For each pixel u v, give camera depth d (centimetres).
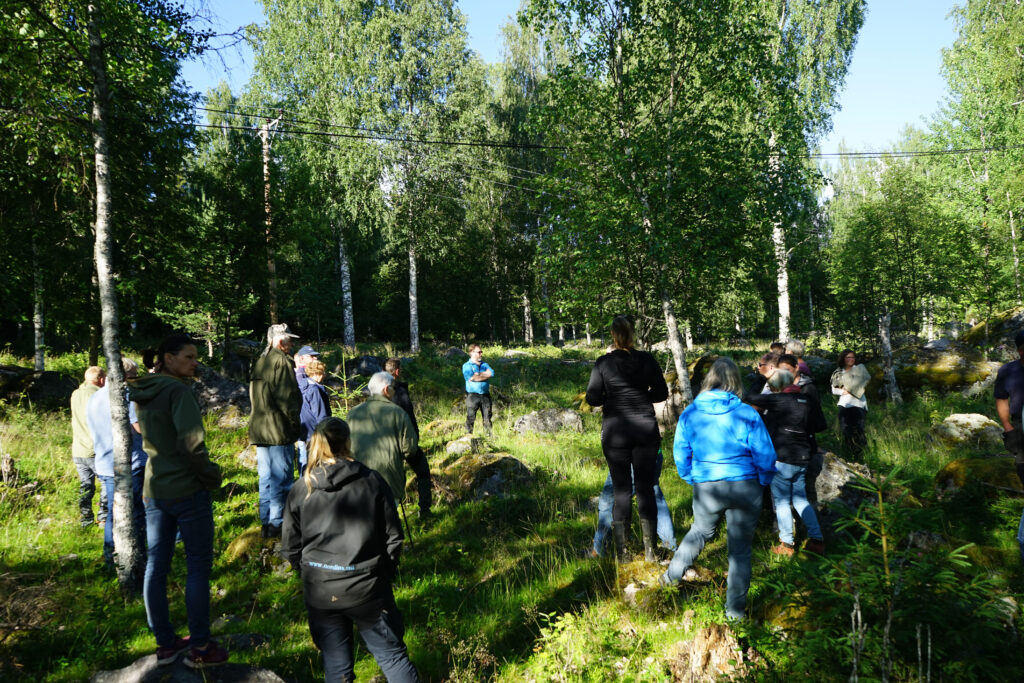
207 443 945
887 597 284
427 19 2759
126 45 540
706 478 380
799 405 491
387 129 2595
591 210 1220
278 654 370
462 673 351
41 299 1185
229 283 1758
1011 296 2072
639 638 374
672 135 1227
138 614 422
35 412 992
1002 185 2098
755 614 386
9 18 546
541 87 1302
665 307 1238
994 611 290
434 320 3712
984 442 838
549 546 555
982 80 2308
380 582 293
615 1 1238
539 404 1360
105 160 490
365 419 492
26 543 544
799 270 2016
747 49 1241
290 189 1789
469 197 3300
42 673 352
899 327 1872
